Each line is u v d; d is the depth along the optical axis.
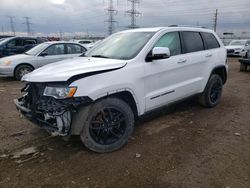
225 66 5.38
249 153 3.23
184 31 4.51
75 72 2.97
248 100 6.00
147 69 3.59
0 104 5.68
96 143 3.17
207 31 5.14
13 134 3.90
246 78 9.35
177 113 4.92
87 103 2.95
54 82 2.94
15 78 8.95
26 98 3.45
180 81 4.27
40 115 3.14
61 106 2.83
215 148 3.38
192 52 4.54
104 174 2.77
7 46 10.64
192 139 3.68
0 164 3.00
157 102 3.86
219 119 4.58
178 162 3.01
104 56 3.88
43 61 9.02
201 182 2.61
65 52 9.41
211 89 5.17
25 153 3.28
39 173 2.80
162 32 4.02
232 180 2.64
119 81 3.21
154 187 2.53
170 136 3.79
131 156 3.17
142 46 3.72
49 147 3.45
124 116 3.35
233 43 20.27
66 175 2.76
